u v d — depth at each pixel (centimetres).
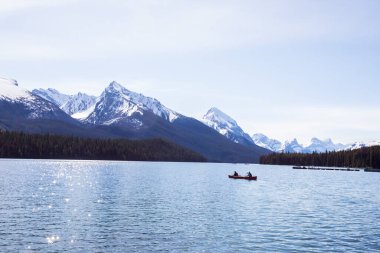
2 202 6931
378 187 12688
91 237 4512
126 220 5556
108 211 6294
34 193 8350
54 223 5228
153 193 9006
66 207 6594
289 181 15200
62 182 11169
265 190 10756
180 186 11188
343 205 7750
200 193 9381
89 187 10006
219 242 4388
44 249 3981
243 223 5491
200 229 5038
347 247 4281
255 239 4556
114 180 12488
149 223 5372
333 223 5653
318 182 14862
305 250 4128
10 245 4097
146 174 16462
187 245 4244
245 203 7688
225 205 7312
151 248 4106
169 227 5128
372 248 4253
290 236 4741
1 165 19025
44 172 15125
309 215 6353
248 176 15600
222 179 15075
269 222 5616
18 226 4988
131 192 9081
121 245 4200
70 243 4234
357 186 13038
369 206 7650
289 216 6197
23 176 12788
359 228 5303
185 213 6259
